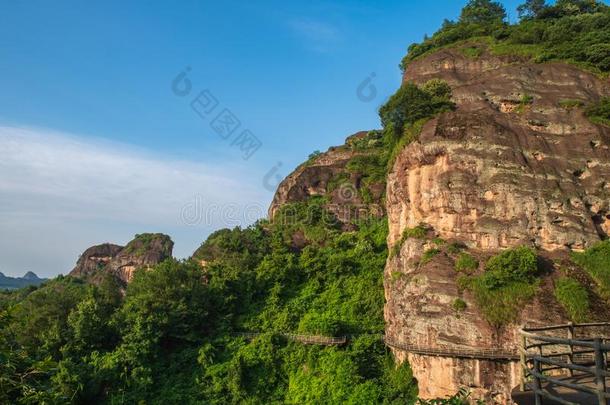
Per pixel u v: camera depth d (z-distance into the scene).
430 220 64.81
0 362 14.55
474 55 82.00
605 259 56.34
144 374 61.31
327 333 63.50
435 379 53.62
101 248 148.62
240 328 70.75
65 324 71.50
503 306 52.78
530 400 15.02
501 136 64.75
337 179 104.50
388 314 64.62
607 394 11.48
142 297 68.50
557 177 62.56
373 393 56.75
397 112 73.19
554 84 72.94
